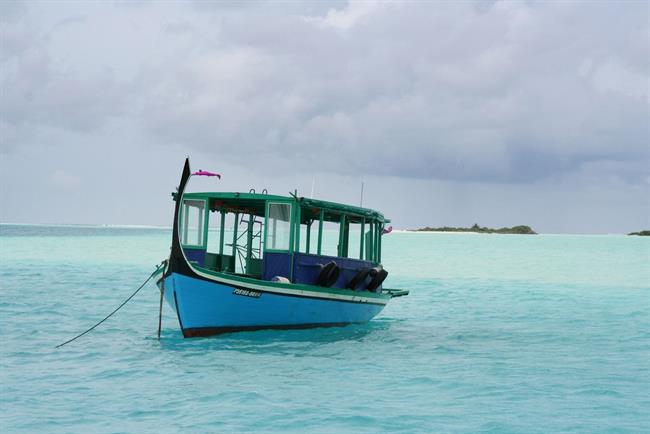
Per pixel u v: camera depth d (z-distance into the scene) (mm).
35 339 23656
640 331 29422
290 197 23953
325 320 25453
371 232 29328
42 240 117625
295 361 20375
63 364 19562
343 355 21656
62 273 51906
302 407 15617
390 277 60125
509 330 29500
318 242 25078
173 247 21500
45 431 13727
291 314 23875
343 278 26297
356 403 16109
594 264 78688
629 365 21375
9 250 83188
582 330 29688
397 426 14469
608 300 43500
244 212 26875
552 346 25125
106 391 16672
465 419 15086
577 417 15484
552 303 41531
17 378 17859
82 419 14508
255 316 23031
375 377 18781
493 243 137500
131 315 30344
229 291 22109
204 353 21078
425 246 121500
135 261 66562
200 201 24641
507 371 20141
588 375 19781
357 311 27406
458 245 126250
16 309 31391
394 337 26516
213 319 22328
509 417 15336
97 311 31453
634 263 80562
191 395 16375
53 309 31688
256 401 16000
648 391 17906
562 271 68250
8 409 15148
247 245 26906
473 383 18438
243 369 19156
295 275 23953
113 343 22906
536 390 17828
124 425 14164
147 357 20531
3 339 23609
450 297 44594
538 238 177750
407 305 39844
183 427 14094
